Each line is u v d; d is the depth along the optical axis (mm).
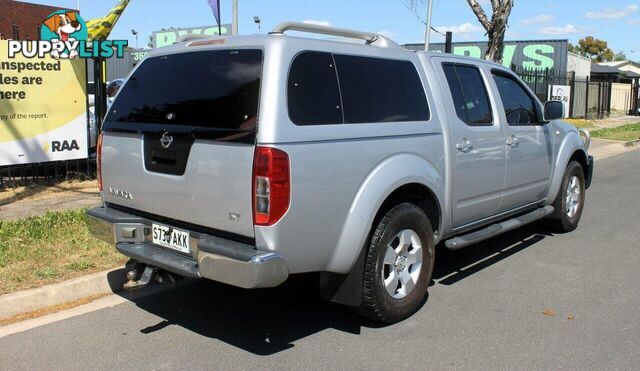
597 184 11336
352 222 3953
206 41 4102
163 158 4035
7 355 3926
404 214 4320
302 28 4180
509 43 30062
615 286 5340
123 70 28156
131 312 4711
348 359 3912
